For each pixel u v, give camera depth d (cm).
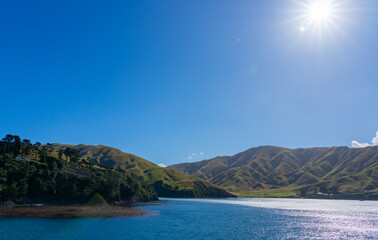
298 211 16200
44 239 6278
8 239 6109
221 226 9400
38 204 12669
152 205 18225
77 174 15988
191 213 13575
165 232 7800
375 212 16025
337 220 11662
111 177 17512
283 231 8569
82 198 14138
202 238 7200
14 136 15588
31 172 13062
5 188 11481
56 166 15000
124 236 7019
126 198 17650
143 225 8875
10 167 12219
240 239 7219
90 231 7469
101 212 11419
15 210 10569
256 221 10994
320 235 8000
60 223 8369
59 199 13600
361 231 8788
